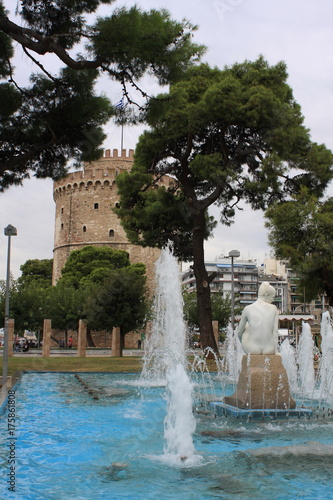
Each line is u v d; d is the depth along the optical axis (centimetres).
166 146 2903
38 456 738
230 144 3038
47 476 638
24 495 559
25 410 1179
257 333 1116
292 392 1689
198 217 2820
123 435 895
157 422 1033
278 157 2605
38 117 1891
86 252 6844
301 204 2548
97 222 7588
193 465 691
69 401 1344
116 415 1116
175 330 2397
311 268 2448
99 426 983
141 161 3030
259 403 1082
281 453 735
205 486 601
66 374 2231
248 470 664
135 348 6681
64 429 949
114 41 1348
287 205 2541
